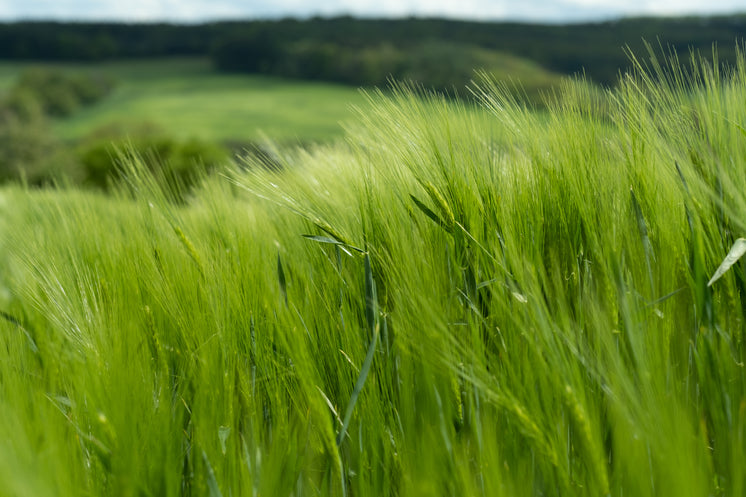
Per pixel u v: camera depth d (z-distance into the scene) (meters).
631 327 0.91
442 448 0.92
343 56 97.38
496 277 1.07
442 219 1.18
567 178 1.21
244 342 1.17
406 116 1.31
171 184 1.62
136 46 121.62
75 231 1.55
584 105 1.28
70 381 1.10
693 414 0.94
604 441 0.95
